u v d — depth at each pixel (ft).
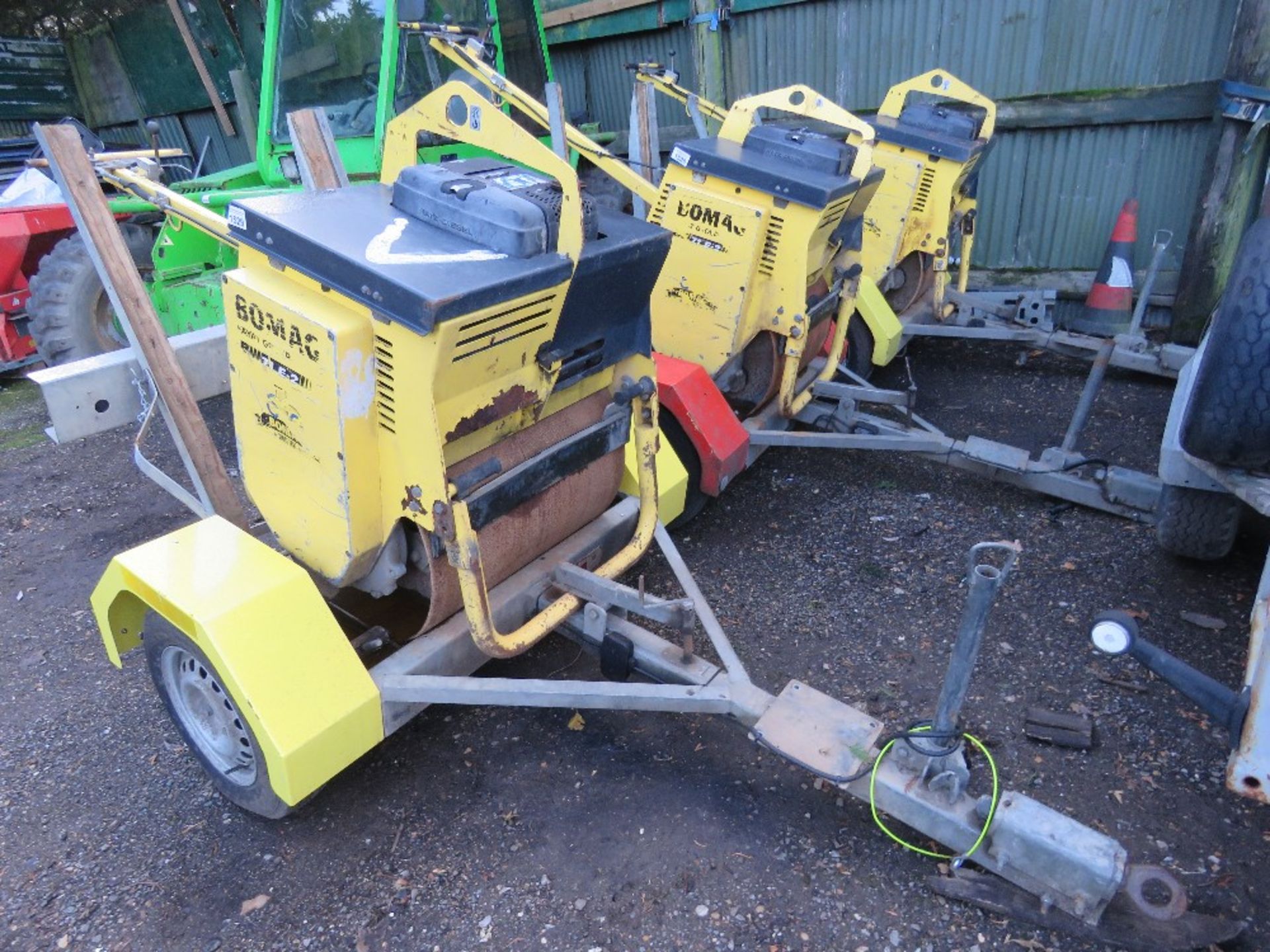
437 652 7.13
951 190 15.14
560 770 7.83
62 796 7.84
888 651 9.16
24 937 6.51
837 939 6.19
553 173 6.07
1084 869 5.51
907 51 18.26
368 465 6.37
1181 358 14.33
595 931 6.33
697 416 10.23
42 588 11.29
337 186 9.23
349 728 6.54
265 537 8.61
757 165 10.44
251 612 6.35
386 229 6.22
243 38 21.72
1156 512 10.26
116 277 7.50
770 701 6.77
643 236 6.68
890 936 6.19
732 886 6.63
